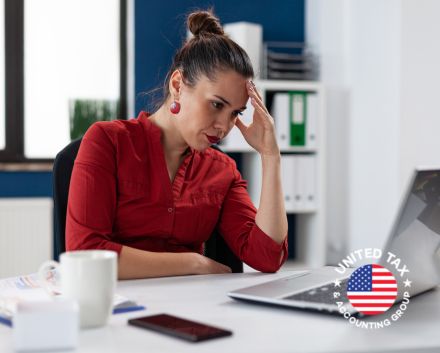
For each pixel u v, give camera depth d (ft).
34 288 4.00
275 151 5.41
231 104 5.06
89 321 3.28
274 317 3.57
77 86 12.73
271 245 5.20
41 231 11.71
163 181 5.41
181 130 5.22
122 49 12.85
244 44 11.94
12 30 12.24
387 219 11.35
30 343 2.88
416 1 11.00
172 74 5.30
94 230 5.02
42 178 12.15
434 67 11.15
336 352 2.95
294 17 13.44
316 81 12.93
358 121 12.12
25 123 12.46
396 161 11.09
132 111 12.51
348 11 12.35
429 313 3.67
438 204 3.66
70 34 12.66
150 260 4.91
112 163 5.27
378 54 11.53
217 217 5.73
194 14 5.48
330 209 12.77
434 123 11.20
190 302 3.94
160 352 2.91
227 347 2.99
